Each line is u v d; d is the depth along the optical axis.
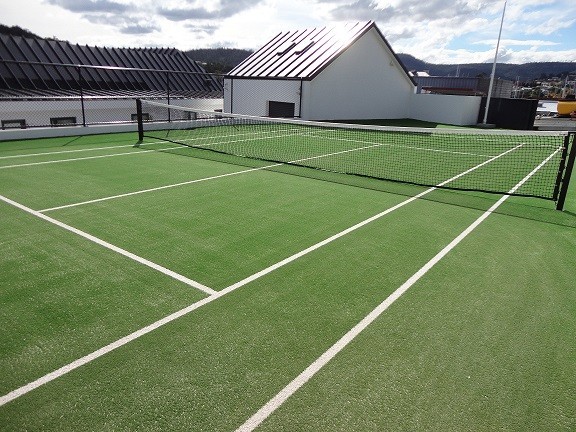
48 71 22.86
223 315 4.38
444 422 3.11
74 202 7.95
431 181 10.98
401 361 3.77
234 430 2.97
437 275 5.45
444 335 4.18
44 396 3.23
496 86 42.28
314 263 5.67
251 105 26.64
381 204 8.48
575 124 28.25
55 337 3.93
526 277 5.47
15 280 4.94
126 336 3.98
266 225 7.05
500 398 3.36
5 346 3.78
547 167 13.22
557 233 7.10
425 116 30.69
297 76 23.84
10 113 18.12
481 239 6.75
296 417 3.11
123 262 5.50
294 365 3.66
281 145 16.64
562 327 4.36
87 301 4.55
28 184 9.11
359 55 26.66
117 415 3.07
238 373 3.54
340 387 3.42
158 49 32.78
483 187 10.43
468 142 18.92
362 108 28.11
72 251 5.78
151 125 18.98
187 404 3.19
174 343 3.90
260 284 5.05
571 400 3.36
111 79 25.59
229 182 9.87
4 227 6.57
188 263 5.54
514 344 4.06
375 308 4.62
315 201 8.55
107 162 11.70
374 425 3.06
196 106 26.50
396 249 6.24
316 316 4.43
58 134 15.99
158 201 8.17
